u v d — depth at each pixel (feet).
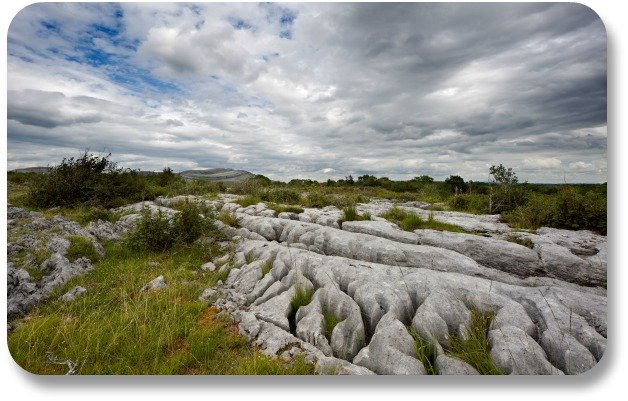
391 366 11.12
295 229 25.30
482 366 11.25
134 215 34.73
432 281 15.24
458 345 12.03
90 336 12.80
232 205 39.04
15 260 20.24
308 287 16.16
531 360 10.96
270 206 36.86
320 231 23.98
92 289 17.81
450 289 14.96
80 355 12.10
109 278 19.26
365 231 24.85
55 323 14.05
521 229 25.43
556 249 18.92
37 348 12.51
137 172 50.14
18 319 14.94
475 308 13.96
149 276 19.56
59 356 12.28
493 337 11.93
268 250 21.48
